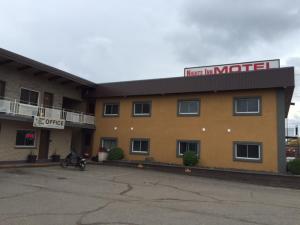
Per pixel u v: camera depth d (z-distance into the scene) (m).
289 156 38.09
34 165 20.81
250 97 21.66
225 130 22.25
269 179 18.91
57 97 25.41
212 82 22.56
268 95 21.16
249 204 11.86
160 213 9.48
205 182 18.17
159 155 24.52
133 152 25.69
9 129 21.06
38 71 22.81
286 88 20.75
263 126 21.03
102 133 27.45
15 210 9.02
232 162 21.69
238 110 22.09
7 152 20.86
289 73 20.28
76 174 18.08
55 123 22.98
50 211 9.09
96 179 16.55
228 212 10.12
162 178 18.67
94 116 27.95
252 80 21.22
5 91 20.97
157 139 24.80
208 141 22.73
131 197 11.98
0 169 18.31
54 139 24.89
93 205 10.15
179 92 23.72
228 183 18.50
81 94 28.20
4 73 21.00
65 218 8.41
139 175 19.41
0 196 10.83
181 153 23.78
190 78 23.48
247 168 21.14
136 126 25.89
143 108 25.88
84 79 26.22
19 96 22.03
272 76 20.66
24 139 22.33
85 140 28.53
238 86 21.58
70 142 26.61
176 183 16.86
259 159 20.86
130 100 26.47
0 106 19.23
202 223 8.55
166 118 24.64
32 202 10.16
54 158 24.16
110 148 26.89
